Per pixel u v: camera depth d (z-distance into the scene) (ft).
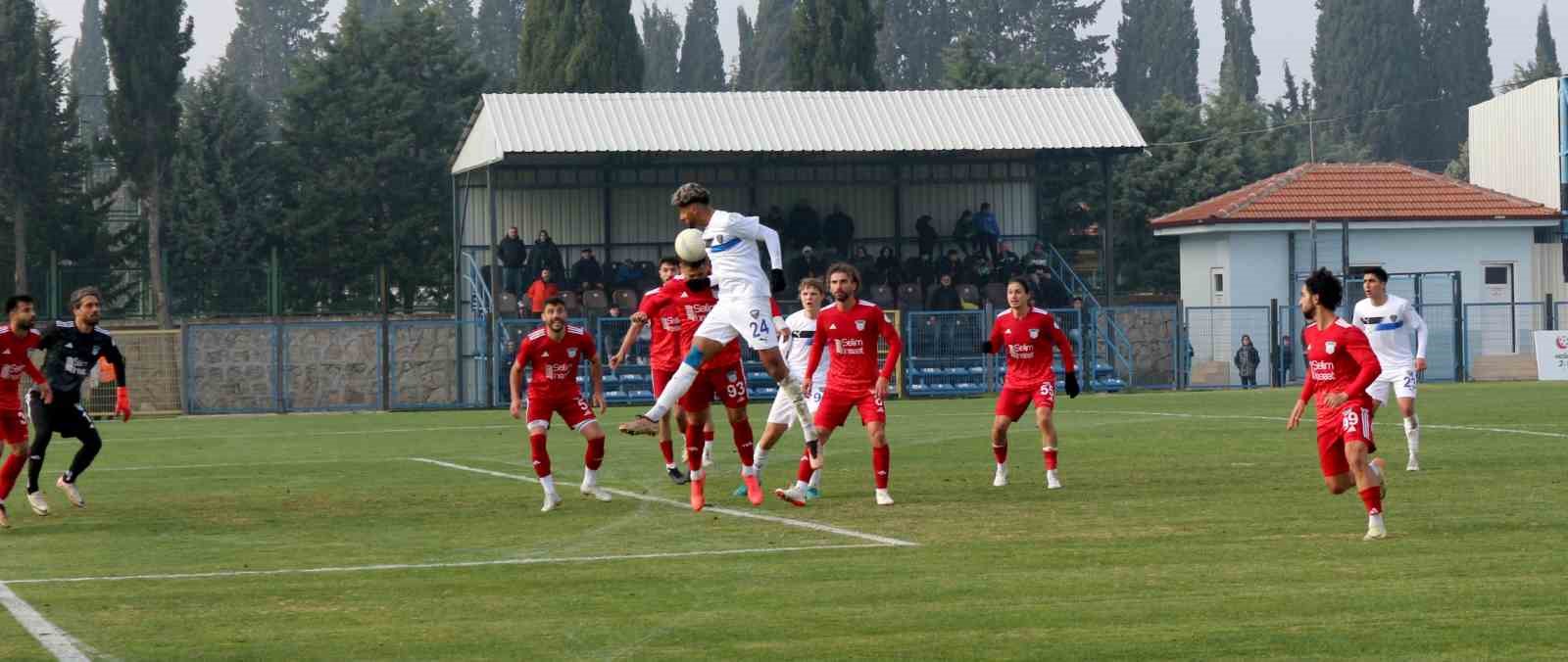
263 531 49.78
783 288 51.67
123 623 33.78
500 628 32.89
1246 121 286.87
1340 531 45.37
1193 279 192.03
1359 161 356.38
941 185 172.35
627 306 157.69
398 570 40.70
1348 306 160.66
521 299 157.79
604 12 219.61
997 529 47.09
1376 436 81.00
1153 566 39.47
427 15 259.19
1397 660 28.96
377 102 244.01
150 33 209.26
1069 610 33.91
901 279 162.91
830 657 29.86
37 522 53.11
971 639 31.19
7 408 52.54
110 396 147.13
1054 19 428.97
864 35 215.92
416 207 240.73
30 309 52.95
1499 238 183.93
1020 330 58.54
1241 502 52.80
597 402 56.39
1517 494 54.13
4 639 32.07
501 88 264.11
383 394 143.43
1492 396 120.57
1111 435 85.46
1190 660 29.22
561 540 46.21
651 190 169.37
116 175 218.79
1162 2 417.69
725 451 78.38
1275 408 111.96
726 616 33.81
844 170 171.53
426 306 245.45
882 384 53.62
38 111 206.39
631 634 32.12
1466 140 393.70
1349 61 399.24
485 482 65.16
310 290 202.39
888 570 39.52
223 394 158.61
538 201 167.94
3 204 206.08
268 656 30.42
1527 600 34.14
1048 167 244.83
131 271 186.50
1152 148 261.24
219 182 236.43
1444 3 407.23
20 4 206.80
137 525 51.80
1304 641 30.50
